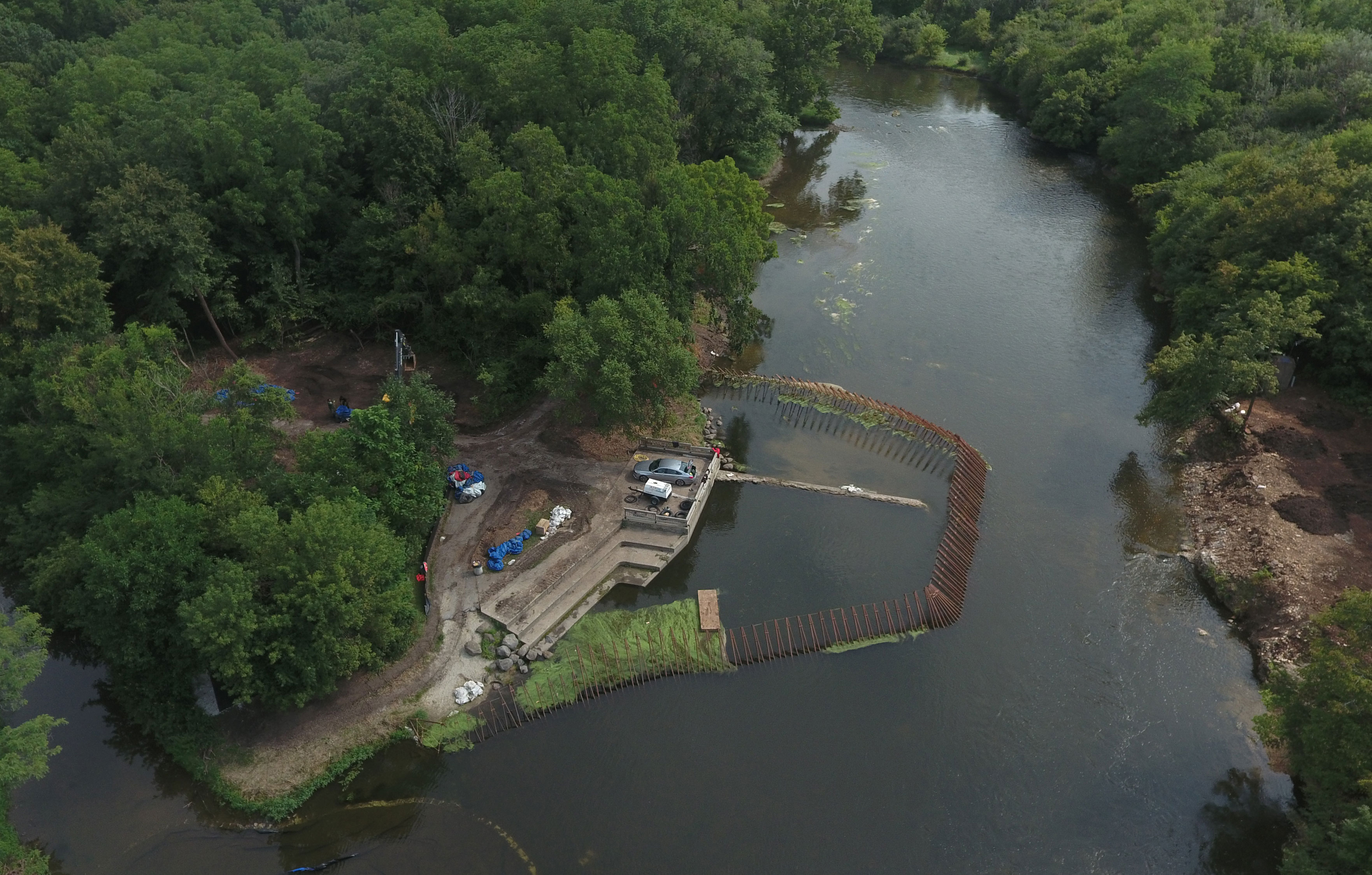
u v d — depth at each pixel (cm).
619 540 7269
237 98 9388
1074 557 7294
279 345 9719
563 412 7769
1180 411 7956
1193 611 6800
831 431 8875
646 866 5131
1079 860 5191
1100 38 15925
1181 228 10731
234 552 6031
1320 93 12050
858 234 13012
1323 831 4681
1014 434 8806
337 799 5488
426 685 6138
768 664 6388
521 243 8350
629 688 6231
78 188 8469
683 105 13450
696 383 8025
